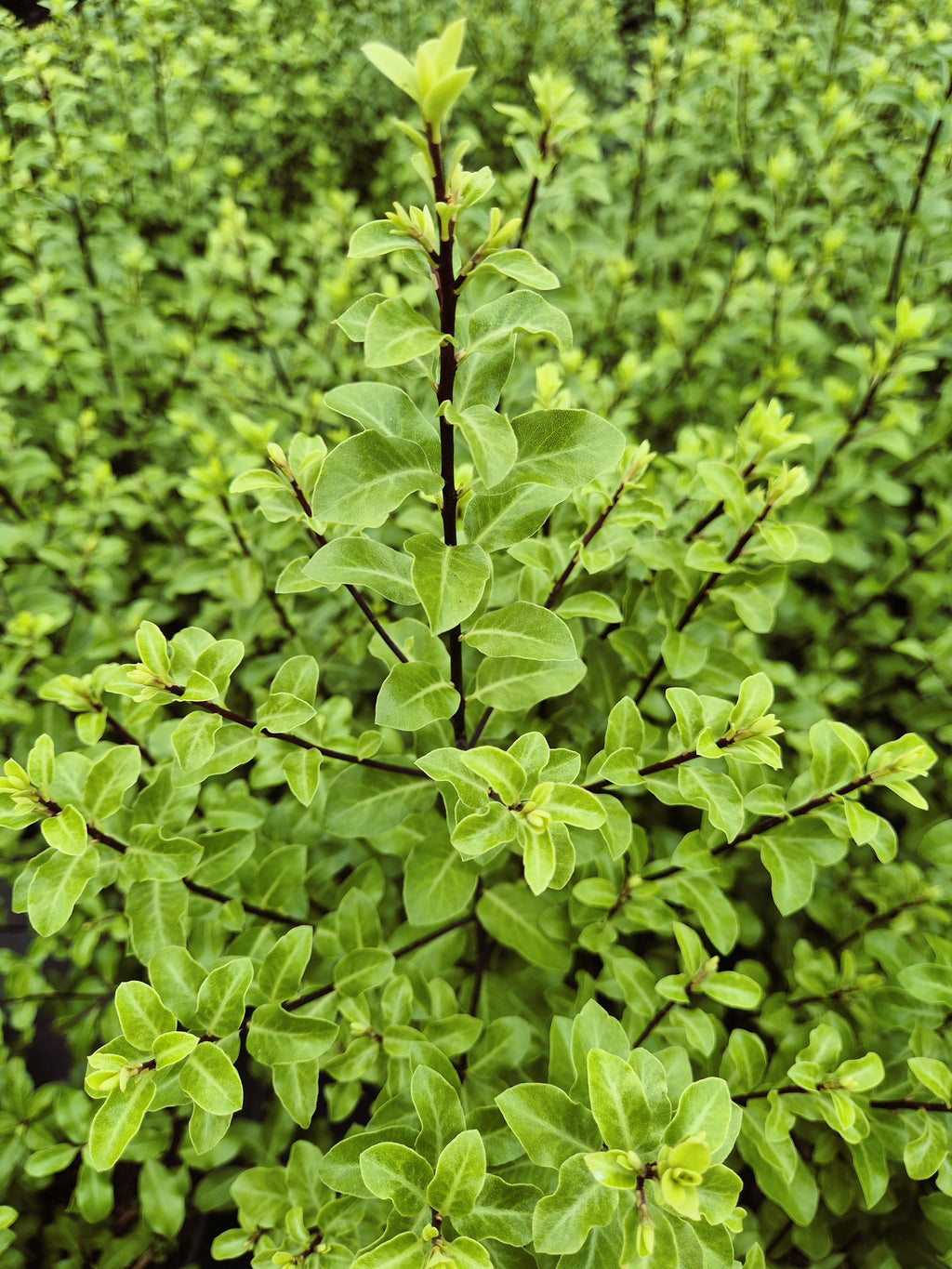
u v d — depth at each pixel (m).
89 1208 0.29
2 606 0.43
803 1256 0.35
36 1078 0.45
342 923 0.29
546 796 0.20
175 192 0.58
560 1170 0.19
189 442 0.55
